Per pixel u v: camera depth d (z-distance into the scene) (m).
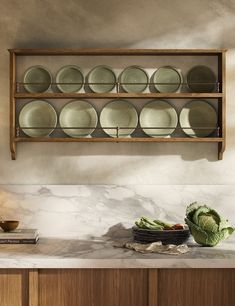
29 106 3.50
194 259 2.86
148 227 3.23
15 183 3.55
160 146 3.55
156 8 3.55
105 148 3.55
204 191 3.53
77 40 3.54
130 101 3.53
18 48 3.53
